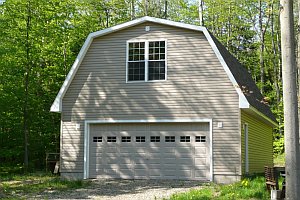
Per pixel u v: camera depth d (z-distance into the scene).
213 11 38.41
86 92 19.72
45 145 28.53
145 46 19.28
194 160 18.47
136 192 15.17
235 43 43.16
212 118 18.22
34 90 27.22
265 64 42.44
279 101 36.66
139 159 19.11
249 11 38.88
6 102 25.25
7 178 20.80
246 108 17.88
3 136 26.91
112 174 19.33
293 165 8.16
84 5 32.69
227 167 17.84
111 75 19.52
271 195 12.56
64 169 19.67
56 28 26.92
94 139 19.69
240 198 13.00
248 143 19.73
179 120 18.58
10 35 24.67
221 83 18.23
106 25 34.72
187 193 13.98
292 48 8.45
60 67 28.61
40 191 15.79
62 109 19.88
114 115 19.33
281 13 8.59
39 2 24.86
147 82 19.11
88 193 15.13
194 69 18.59
